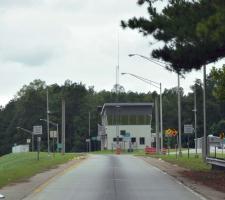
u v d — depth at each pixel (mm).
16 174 50125
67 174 52312
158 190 35875
